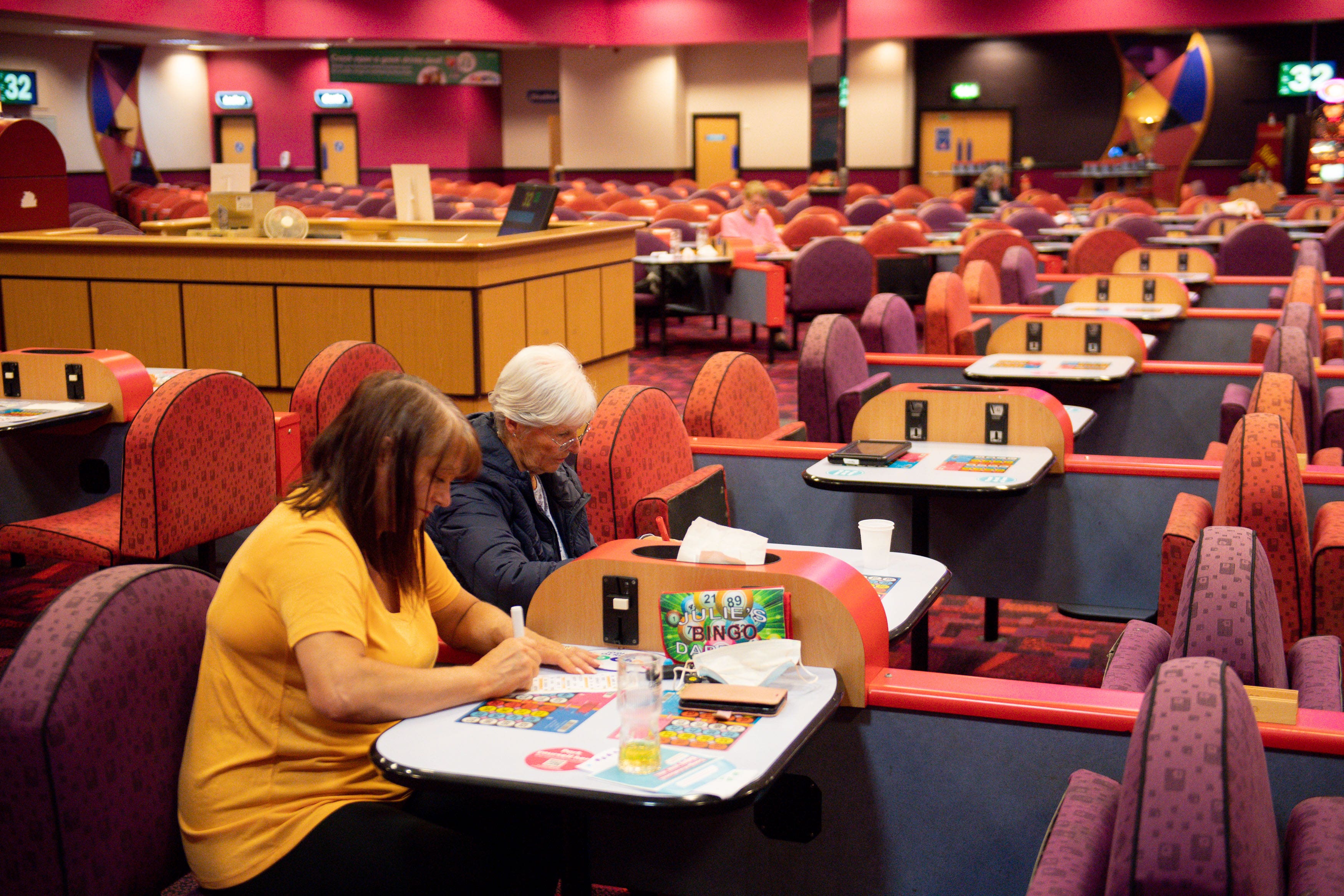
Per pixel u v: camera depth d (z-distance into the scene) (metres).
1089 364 5.05
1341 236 10.48
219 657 1.83
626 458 3.02
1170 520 3.01
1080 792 1.72
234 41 20.58
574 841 1.99
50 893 1.71
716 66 23.45
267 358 6.50
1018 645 4.06
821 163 17.66
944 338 6.02
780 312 9.64
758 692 1.78
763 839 2.09
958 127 24.27
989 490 3.09
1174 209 17.44
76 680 1.70
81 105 20.58
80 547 3.68
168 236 7.29
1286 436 2.82
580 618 2.06
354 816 1.80
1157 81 23.09
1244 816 1.30
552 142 25.02
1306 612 2.78
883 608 2.05
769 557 2.06
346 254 6.26
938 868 1.98
